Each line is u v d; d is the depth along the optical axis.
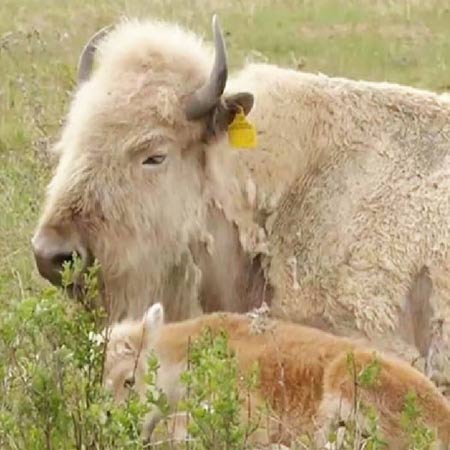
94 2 49.88
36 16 47.62
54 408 13.45
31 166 26.88
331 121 18.91
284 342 17.08
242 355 17.08
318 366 16.73
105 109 18.03
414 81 40.12
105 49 19.14
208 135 18.22
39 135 29.20
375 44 45.34
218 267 18.58
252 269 18.73
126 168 17.91
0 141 30.52
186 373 13.00
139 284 18.17
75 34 44.00
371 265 18.17
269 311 18.23
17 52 39.34
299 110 18.92
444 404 16.27
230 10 49.62
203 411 12.74
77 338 13.75
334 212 18.48
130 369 17.38
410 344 18.17
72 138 18.17
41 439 13.48
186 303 18.56
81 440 13.42
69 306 16.83
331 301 18.25
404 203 18.36
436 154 18.67
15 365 14.62
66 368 13.95
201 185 18.33
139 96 18.08
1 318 16.17
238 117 18.11
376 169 18.62
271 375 16.86
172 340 17.53
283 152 18.72
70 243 17.66
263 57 40.50
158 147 17.95
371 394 16.16
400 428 16.05
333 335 17.73
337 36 46.97
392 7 50.72
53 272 17.70
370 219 18.36
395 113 19.03
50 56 39.69
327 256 18.36
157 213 18.05
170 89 18.17
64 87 34.09
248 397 15.29
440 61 42.22
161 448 15.75
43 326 13.70
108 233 17.84
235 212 18.52
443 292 18.00
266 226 18.70
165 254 18.23
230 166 18.48
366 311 18.09
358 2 51.62
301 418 16.58
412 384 16.25
